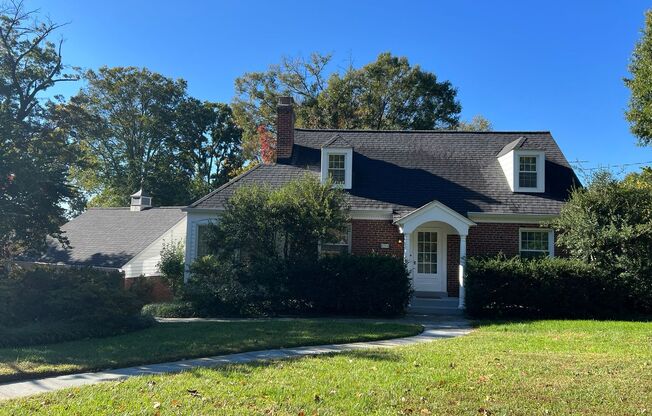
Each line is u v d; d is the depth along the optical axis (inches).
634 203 618.2
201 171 2207.2
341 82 1771.7
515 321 562.6
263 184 730.8
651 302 590.9
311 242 650.2
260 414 210.5
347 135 899.4
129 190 1877.5
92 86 1883.6
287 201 648.4
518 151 761.0
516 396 237.8
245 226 645.3
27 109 1097.4
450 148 858.1
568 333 453.1
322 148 783.7
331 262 632.4
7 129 564.1
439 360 323.0
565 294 601.6
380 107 1792.6
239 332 452.1
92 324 447.8
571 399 232.8
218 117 2210.9
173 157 2060.8
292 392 243.6
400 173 800.9
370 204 741.9
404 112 1814.7
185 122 2068.2
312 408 218.5
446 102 1836.9
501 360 322.3
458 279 748.0
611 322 531.2
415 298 722.2
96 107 1878.7
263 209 648.4
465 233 673.0
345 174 776.3
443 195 755.4
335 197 663.1
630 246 597.9
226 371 292.2
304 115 1775.3
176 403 225.1
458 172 802.8
